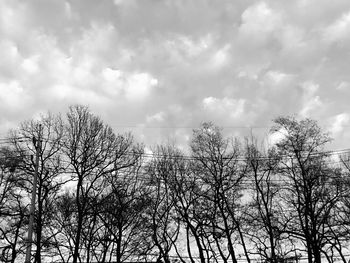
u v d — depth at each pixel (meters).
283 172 37.62
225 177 39.44
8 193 37.00
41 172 35.47
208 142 41.34
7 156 35.62
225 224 37.69
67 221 38.41
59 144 37.03
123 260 39.31
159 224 40.44
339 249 35.62
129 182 40.41
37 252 34.66
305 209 35.62
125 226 39.88
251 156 39.69
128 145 40.19
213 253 38.44
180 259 38.97
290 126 37.72
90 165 37.75
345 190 36.16
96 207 37.59
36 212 35.66
